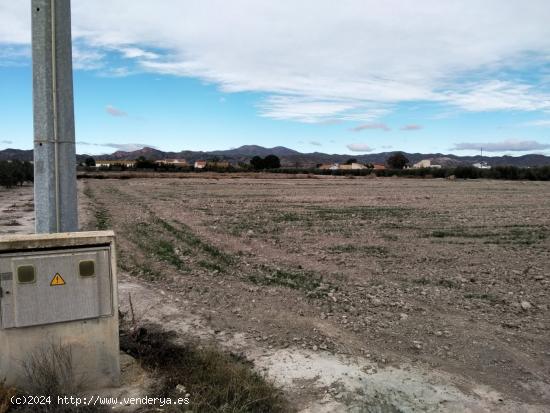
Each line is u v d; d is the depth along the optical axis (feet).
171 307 25.43
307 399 15.79
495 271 35.73
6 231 55.83
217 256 40.50
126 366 16.90
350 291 29.60
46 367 14.11
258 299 27.48
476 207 88.79
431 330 22.66
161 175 276.41
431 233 55.06
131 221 64.03
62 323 14.40
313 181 225.35
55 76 16.19
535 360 19.53
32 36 15.97
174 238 49.73
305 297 28.07
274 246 45.57
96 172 296.10
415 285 31.35
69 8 16.48
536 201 104.53
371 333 22.22
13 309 13.83
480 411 15.40
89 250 14.56
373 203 96.78
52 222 16.31
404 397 16.08
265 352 19.65
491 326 23.39
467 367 18.76
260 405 14.94
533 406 15.88
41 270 14.03
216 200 102.68
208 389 15.49
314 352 19.80
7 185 161.17
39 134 16.16
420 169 310.45
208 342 20.39
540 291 30.04
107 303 14.89
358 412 15.05
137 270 34.68
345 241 48.88
